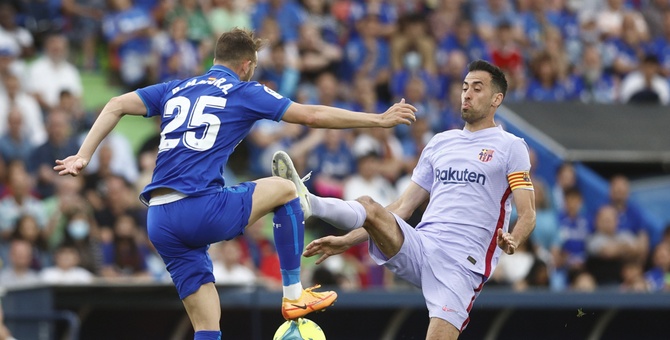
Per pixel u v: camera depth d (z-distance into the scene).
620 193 55.62
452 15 64.75
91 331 41.03
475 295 27.77
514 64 64.56
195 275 25.19
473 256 27.41
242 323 42.34
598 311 44.75
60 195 44.59
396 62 61.06
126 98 25.47
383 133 54.47
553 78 65.56
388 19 64.12
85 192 46.47
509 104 61.41
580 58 68.75
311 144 52.47
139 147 52.78
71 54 57.97
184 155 24.84
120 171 49.69
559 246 52.28
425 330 43.84
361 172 51.38
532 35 67.94
